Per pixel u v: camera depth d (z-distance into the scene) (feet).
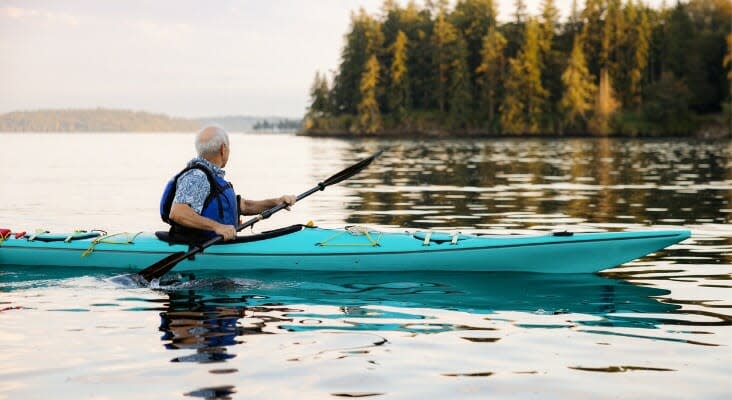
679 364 11.16
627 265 20.13
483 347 12.10
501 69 259.60
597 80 259.19
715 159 88.74
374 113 278.87
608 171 66.54
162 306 15.08
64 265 19.95
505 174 63.21
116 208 36.68
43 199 41.27
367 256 19.27
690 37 251.80
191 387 10.05
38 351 11.75
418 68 285.23
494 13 290.97
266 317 14.16
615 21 253.03
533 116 246.68
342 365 11.08
